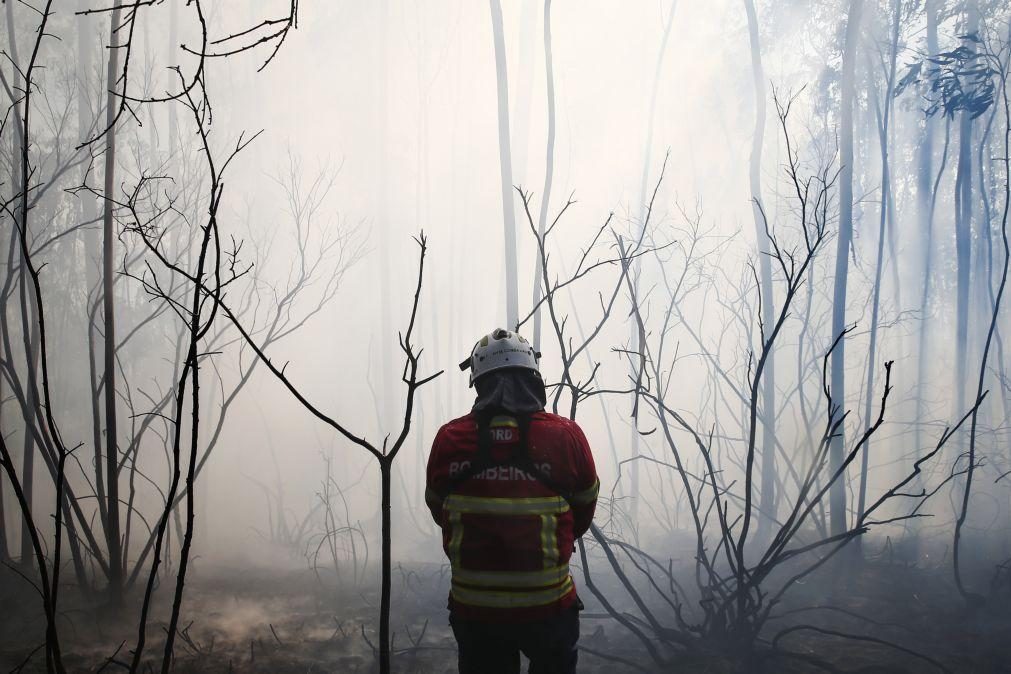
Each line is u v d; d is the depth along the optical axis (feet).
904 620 14.48
